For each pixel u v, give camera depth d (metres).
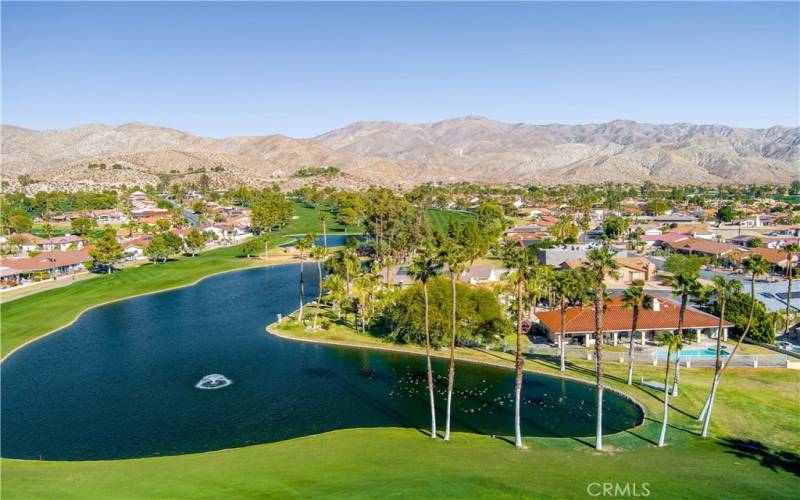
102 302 129.62
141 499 40.12
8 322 110.75
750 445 53.81
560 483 43.06
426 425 63.44
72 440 60.88
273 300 132.25
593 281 88.31
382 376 80.38
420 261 62.47
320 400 71.81
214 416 67.19
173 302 130.38
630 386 71.44
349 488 41.72
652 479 44.31
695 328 88.75
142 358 89.75
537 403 68.88
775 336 90.19
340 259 125.56
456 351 90.50
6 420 66.56
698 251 167.75
